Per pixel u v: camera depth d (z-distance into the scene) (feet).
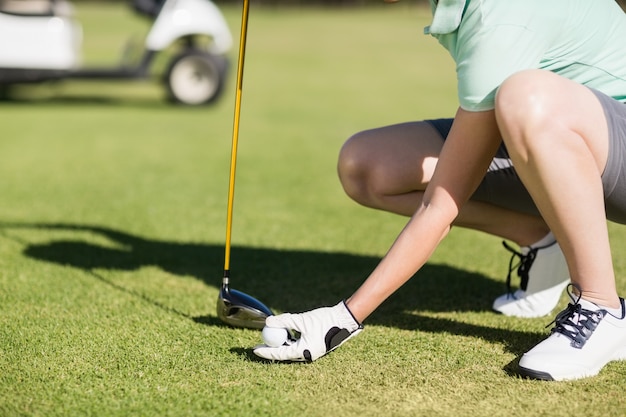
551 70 6.93
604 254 6.59
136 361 7.19
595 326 6.70
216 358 7.27
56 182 16.29
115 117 26.73
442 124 8.16
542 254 8.32
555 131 6.23
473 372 6.93
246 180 16.69
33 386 6.66
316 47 54.49
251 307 7.91
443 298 9.23
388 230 12.70
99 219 13.25
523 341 7.73
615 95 7.00
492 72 6.43
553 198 6.40
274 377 6.83
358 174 8.24
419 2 115.55
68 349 7.48
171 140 21.99
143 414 6.14
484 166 6.79
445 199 6.75
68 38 27.68
